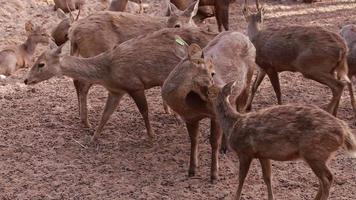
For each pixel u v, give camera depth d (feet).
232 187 38.65
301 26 46.75
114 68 43.45
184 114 38.32
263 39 47.98
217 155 39.17
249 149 33.96
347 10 80.59
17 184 39.34
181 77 37.06
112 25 48.88
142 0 83.76
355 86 55.31
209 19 78.54
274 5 83.10
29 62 63.57
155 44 43.86
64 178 39.99
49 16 76.07
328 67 45.62
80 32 48.57
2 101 52.95
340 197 36.91
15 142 45.24
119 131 47.29
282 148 32.94
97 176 40.19
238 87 40.11
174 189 38.45
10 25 72.95
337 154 42.47
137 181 39.50
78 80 46.93
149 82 43.93
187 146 44.68
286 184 38.65
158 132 46.98
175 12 55.77
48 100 53.36
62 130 47.37
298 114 32.63
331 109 46.60
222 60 39.83
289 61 46.93
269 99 53.16
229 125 34.91
